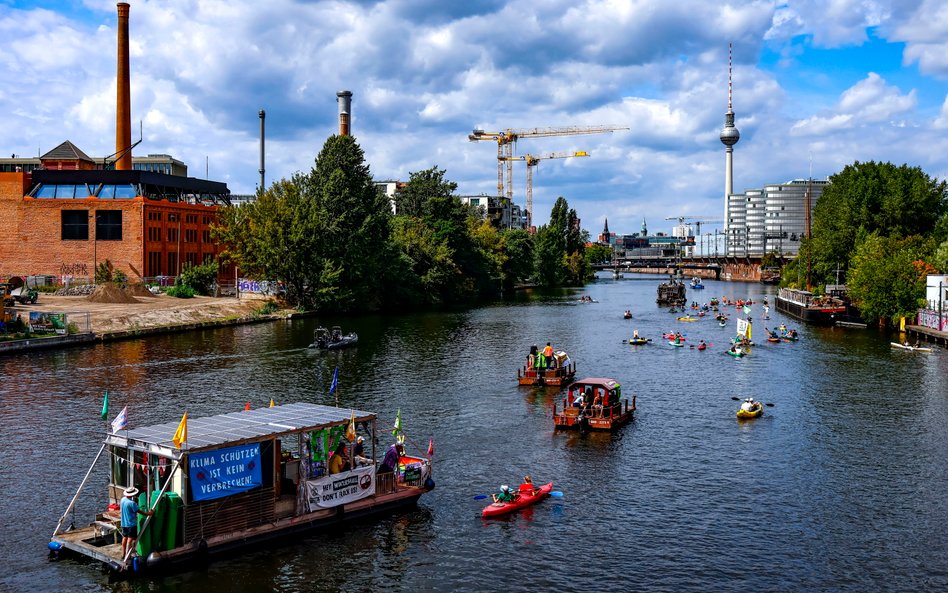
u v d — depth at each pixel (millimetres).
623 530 37750
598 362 87562
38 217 149750
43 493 41469
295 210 143375
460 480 44719
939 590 32156
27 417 57531
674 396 68250
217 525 33188
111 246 149250
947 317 105938
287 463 36875
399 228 185625
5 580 31375
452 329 120812
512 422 58094
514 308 167000
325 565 33312
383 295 166125
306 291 148125
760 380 76000
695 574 33281
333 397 66312
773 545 36250
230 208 153625
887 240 136500
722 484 44469
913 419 59656
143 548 31359
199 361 84625
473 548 35438
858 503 41594
